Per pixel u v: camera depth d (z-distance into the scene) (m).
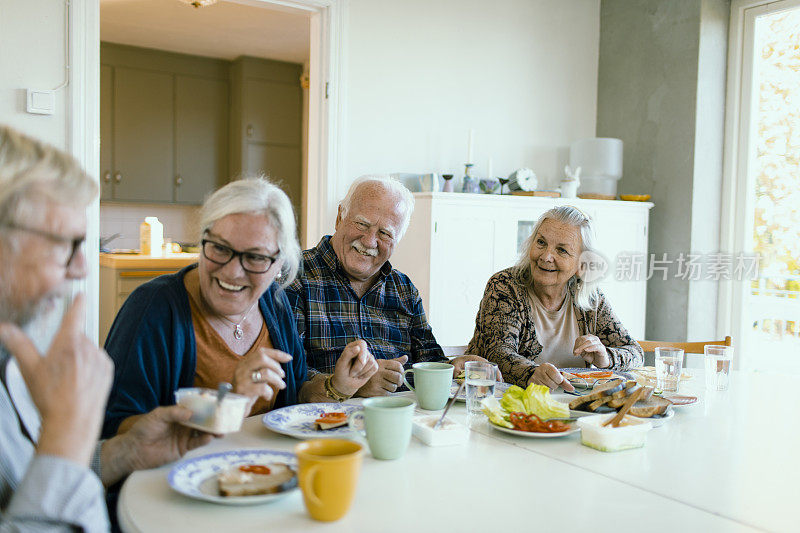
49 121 2.64
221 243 1.19
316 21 3.33
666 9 3.90
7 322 0.71
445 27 3.69
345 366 1.36
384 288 1.91
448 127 3.72
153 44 5.16
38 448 0.69
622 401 1.34
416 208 3.34
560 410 1.27
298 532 0.78
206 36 4.91
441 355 1.94
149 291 1.27
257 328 1.41
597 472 1.03
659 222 3.98
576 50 4.21
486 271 3.41
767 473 1.04
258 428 1.20
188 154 5.50
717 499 0.93
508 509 0.87
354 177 3.42
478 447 1.14
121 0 4.11
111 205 5.48
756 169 3.75
